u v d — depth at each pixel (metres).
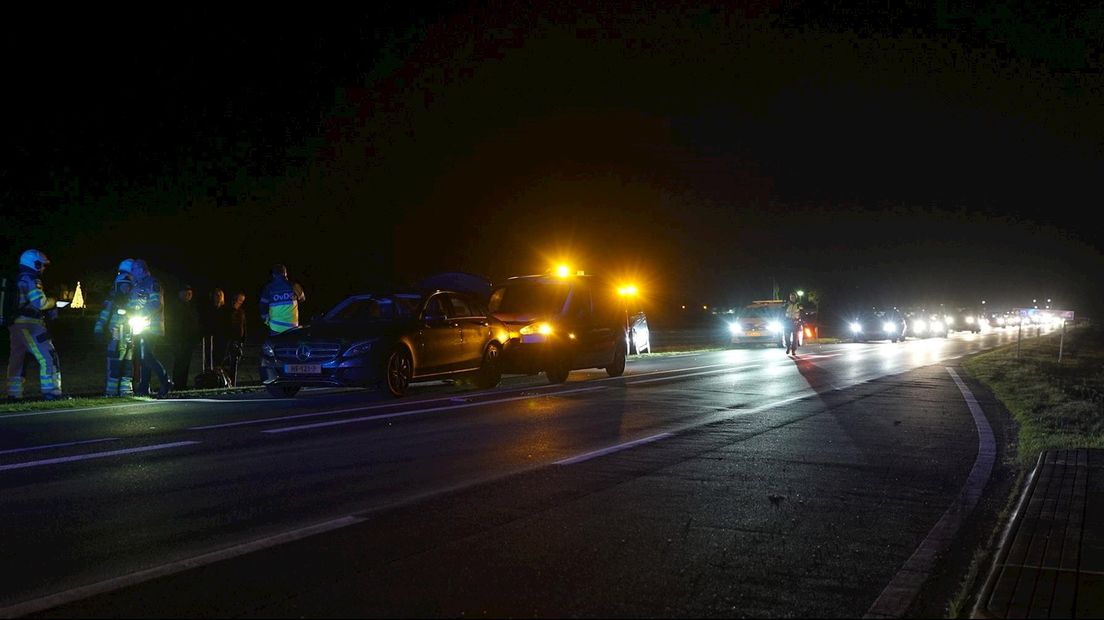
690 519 6.93
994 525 6.96
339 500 7.43
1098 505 7.25
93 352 25.98
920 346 41.88
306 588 5.18
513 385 18.12
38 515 6.82
